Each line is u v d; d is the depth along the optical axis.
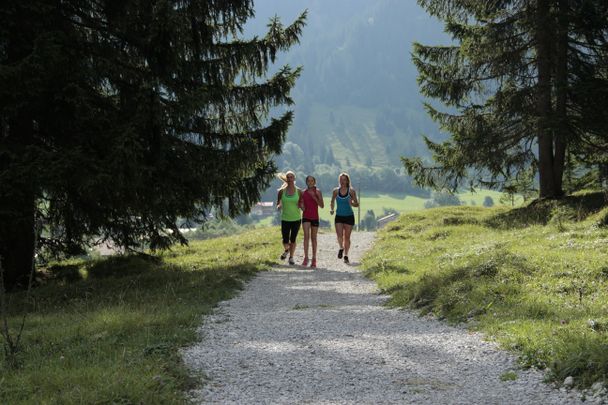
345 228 15.05
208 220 15.93
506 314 6.90
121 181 11.47
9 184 10.82
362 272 13.29
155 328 6.71
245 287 11.23
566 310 6.80
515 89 21.31
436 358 5.51
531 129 20.77
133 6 12.73
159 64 12.92
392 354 5.71
